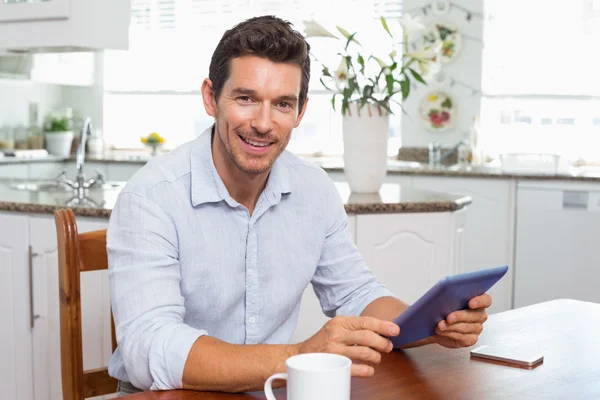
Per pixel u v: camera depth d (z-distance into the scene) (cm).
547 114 533
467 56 536
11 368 273
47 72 531
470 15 532
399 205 287
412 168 485
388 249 290
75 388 143
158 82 606
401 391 115
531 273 449
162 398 112
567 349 139
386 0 552
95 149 583
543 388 117
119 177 532
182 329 122
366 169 314
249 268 148
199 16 592
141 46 607
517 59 532
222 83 134
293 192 155
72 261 143
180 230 140
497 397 113
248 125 133
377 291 160
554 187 438
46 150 550
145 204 136
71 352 142
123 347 125
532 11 525
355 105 313
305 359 95
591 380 121
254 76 130
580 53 519
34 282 267
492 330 152
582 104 523
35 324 268
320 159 568
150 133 614
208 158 144
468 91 538
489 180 454
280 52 131
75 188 324
